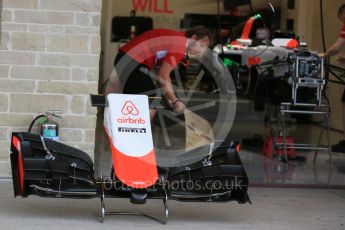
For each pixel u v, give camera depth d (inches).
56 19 518.6
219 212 465.1
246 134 831.7
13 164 401.1
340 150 666.2
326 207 494.3
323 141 795.4
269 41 787.4
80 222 419.8
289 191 545.6
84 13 519.8
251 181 571.5
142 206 471.5
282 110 641.6
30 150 397.1
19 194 399.5
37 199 474.6
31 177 390.0
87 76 523.5
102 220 418.9
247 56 805.2
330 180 590.9
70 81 522.3
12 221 414.9
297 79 629.0
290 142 688.4
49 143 401.7
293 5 992.2
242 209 477.4
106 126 416.5
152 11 1098.7
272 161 676.1
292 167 645.9
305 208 488.7
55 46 519.8
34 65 519.2
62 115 522.9
